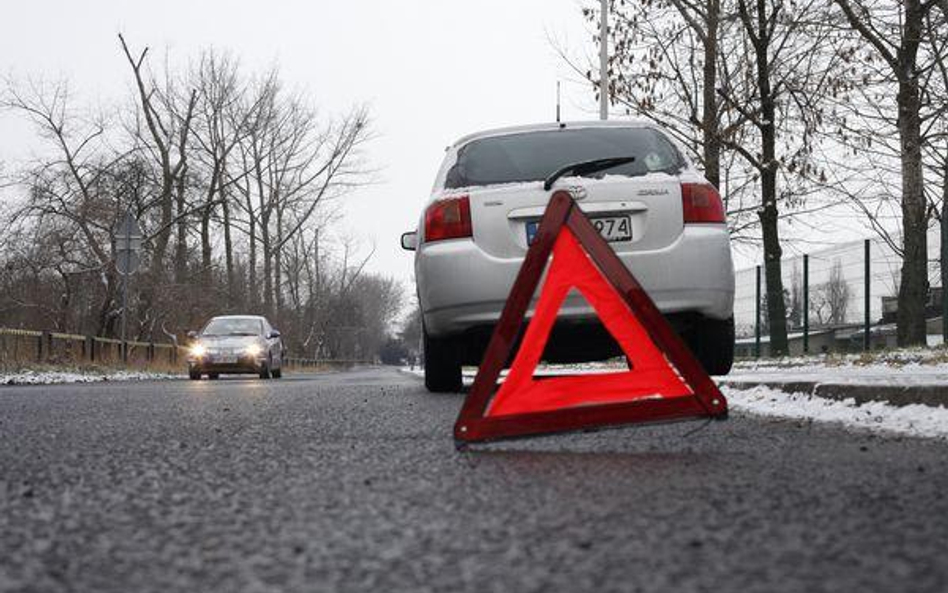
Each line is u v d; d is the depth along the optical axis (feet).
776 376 22.47
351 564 5.10
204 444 11.65
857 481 8.05
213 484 8.23
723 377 23.49
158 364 81.82
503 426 10.80
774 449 10.63
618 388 11.12
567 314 17.94
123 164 89.04
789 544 5.48
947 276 47.96
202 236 115.03
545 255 11.14
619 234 18.20
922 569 4.82
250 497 7.51
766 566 4.92
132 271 64.90
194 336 65.36
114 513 6.82
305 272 230.68
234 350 62.80
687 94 57.57
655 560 5.09
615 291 11.23
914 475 8.42
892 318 55.21
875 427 13.15
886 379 16.56
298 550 5.49
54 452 10.82
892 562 4.99
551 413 10.98
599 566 4.95
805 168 53.72
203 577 4.88
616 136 19.76
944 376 17.16
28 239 82.23
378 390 27.40
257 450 10.92
